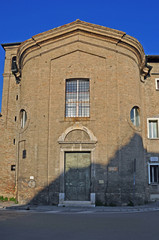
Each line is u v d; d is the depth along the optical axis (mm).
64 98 18391
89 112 18234
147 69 21906
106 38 18844
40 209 15312
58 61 18984
